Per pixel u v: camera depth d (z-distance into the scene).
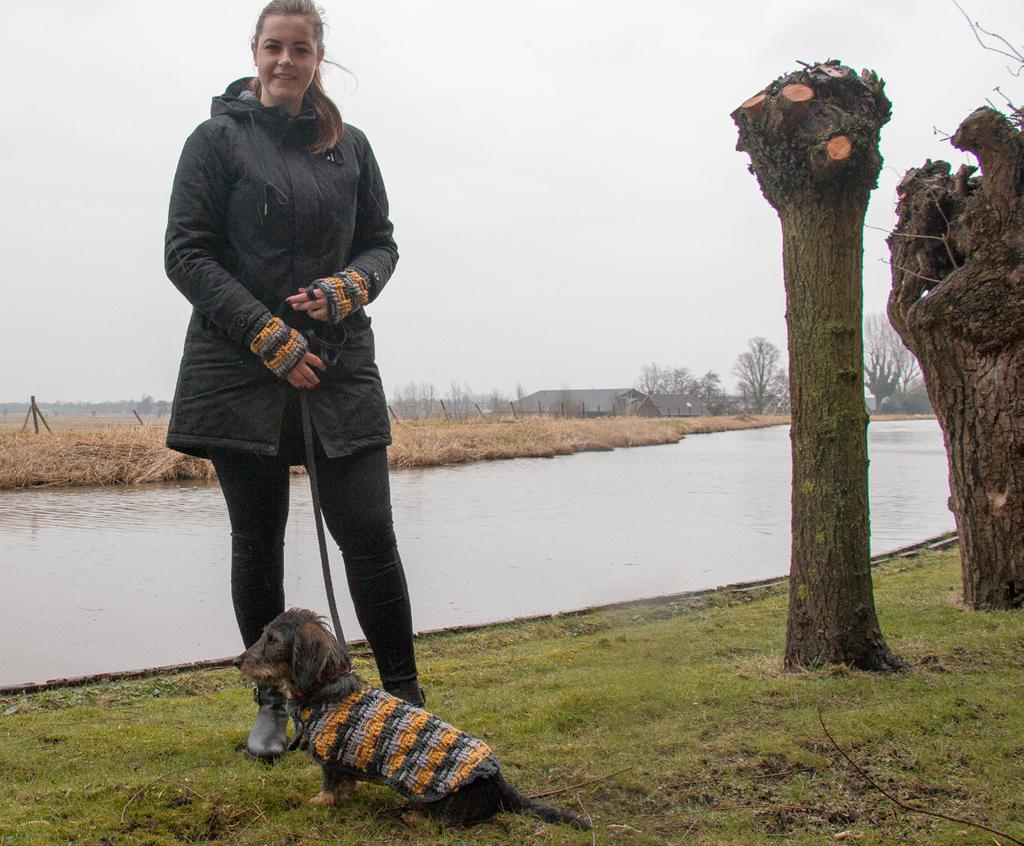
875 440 45.28
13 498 17.44
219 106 3.89
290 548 11.12
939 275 7.34
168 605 7.98
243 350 3.77
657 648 6.05
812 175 5.18
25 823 3.27
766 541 11.76
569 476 22.59
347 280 3.79
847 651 5.24
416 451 27.00
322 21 3.91
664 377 114.69
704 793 3.57
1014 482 6.76
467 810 3.23
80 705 5.12
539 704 4.71
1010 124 6.50
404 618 4.11
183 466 21.97
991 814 3.36
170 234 3.72
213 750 4.10
